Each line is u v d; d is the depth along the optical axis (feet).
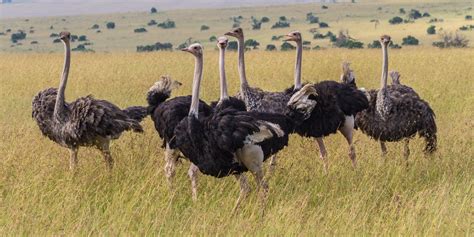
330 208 45.29
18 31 647.56
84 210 44.70
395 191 47.60
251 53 192.24
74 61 168.86
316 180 51.78
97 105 53.62
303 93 51.37
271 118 47.60
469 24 493.36
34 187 47.73
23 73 137.08
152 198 47.55
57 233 40.32
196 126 46.24
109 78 126.00
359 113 61.16
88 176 51.75
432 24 512.22
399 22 558.97
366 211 44.91
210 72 136.36
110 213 44.68
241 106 53.31
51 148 59.31
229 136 45.14
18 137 63.21
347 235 40.24
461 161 57.11
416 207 43.39
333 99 56.90
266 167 58.39
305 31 536.01
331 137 66.18
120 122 54.13
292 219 41.86
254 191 49.19
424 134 59.57
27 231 41.09
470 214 42.52
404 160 57.57
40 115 56.24
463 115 81.41
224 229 41.27
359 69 139.13
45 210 44.62
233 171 47.19
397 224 41.91
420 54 179.52
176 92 104.47
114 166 55.72
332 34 469.98
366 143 62.69
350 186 50.60
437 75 122.72
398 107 58.85
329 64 150.30
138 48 422.41
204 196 48.37
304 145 60.34
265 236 40.14
